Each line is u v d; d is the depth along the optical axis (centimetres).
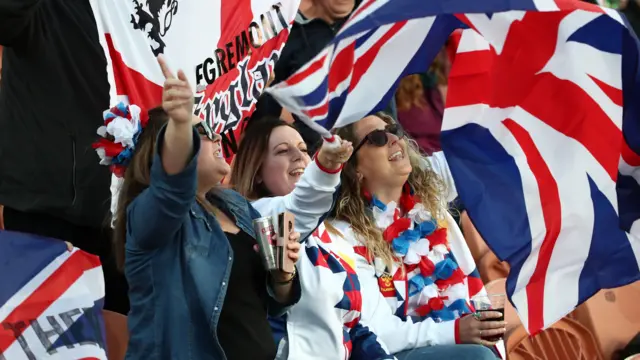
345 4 1683
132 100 1330
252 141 1331
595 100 1122
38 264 1179
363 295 1278
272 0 1528
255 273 955
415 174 1403
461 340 1248
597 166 1137
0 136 1299
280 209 1102
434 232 1373
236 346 910
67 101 1289
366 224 1337
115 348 1235
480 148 1149
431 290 1333
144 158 942
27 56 1293
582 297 1152
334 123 1058
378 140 1352
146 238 875
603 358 1641
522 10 973
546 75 1128
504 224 1145
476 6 973
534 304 1155
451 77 1148
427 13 960
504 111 1143
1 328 1145
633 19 2083
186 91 831
